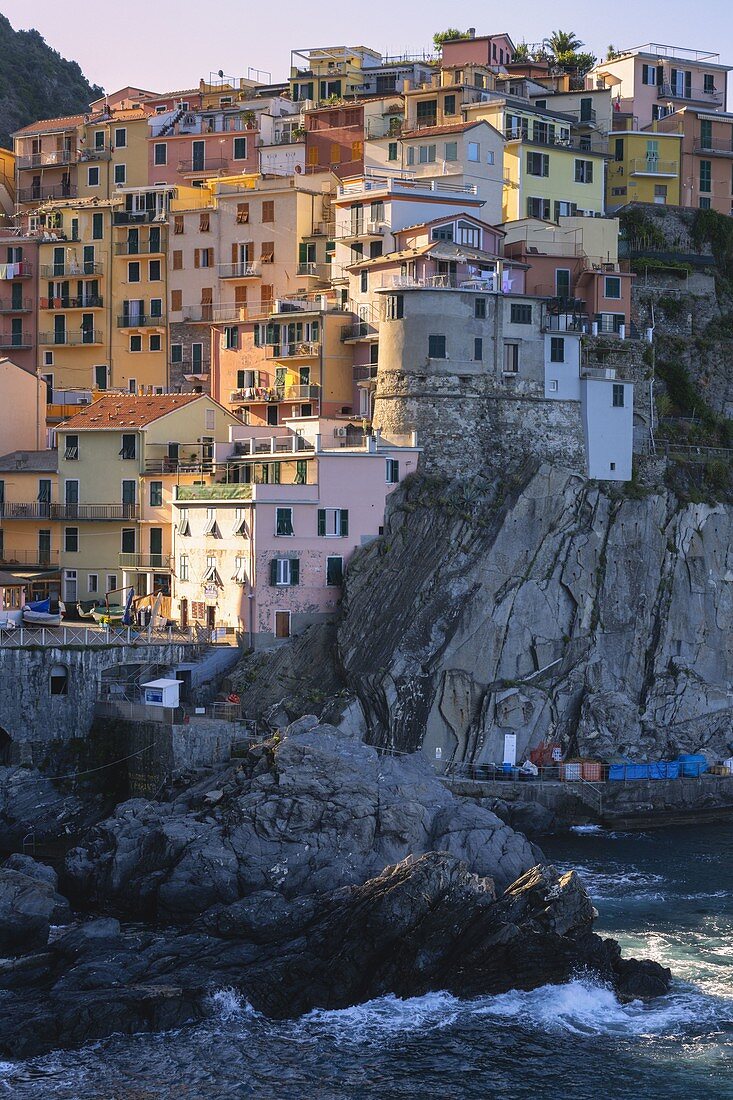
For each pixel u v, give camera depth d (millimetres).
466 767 122562
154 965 85812
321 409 146750
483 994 85250
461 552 128000
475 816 102312
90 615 134500
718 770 127625
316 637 126125
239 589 127500
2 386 152750
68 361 171000
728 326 160250
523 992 85375
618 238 159625
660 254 159375
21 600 131125
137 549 141375
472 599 125188
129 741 115625
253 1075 76625
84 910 98625
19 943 91062
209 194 170375
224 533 129375
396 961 85250
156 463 141875
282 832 98188
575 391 139625
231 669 125812
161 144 183125
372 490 129875
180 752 111812
